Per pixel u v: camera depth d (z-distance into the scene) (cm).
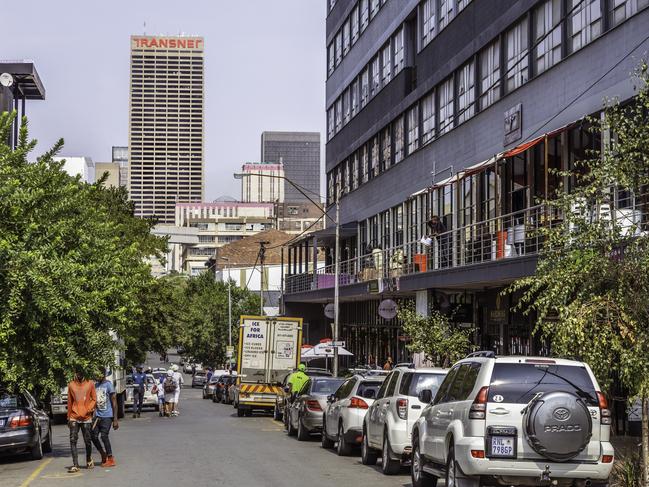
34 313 2152
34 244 2230
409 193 4541
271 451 2355
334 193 6369
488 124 3478
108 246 2617
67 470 1936
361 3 5625
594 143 2583
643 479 1423
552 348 1456
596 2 2619
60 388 2400
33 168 2420
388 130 4997
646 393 1310
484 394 1274
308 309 6544
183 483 1691
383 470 1862
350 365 5606
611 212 1490
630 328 1360
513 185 3209
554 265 1471
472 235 3541
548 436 1235
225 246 12962
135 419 4188
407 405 1822
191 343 9450
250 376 4075
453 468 1340
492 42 3475
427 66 4284
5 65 5953
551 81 2912
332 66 6519
